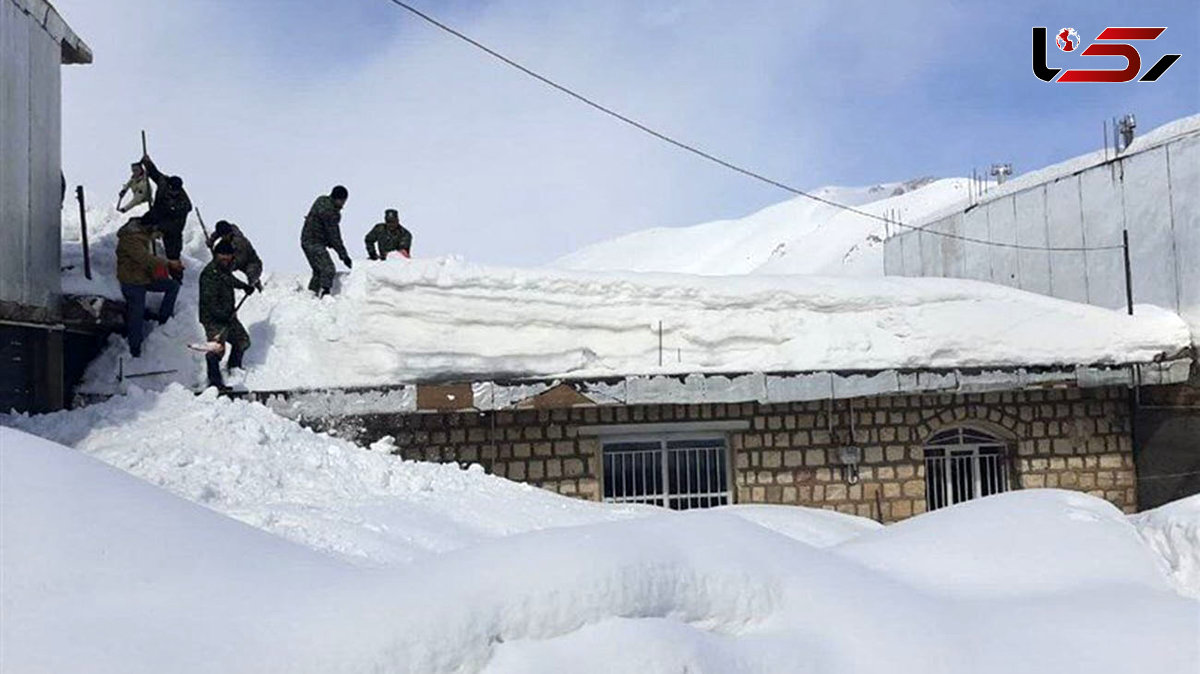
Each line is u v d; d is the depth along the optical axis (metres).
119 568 4.10
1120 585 5.69
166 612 3.86
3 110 10.64
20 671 3.47
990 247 20.75
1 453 4.52
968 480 14.52
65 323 12.20
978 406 14.35
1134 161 16.48
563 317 13.56
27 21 11.44
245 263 14.12
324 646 3.71
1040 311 14.41
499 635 3.96
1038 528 6.30
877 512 13.89
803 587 4.91
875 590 5.09
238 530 4.82
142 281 12.70
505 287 13.54
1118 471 14.57
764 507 9.77
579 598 4.14
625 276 13.84
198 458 9.19
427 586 4.07
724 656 4.32
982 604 5.43
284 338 13.46
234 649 3.66
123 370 12.75
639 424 13.63
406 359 13.14
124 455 9.02
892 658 4.57
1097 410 14.62
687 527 5.12
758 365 13.66
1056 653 4.82
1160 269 15.83
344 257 14.54
